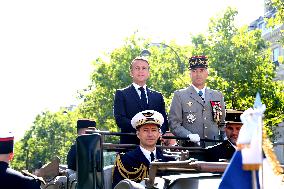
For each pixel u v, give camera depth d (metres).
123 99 10.80
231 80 39.22
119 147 9.24
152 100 10.99
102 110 51.66
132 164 8.91
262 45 40.41
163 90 45.31
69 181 10.84
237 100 39.34
